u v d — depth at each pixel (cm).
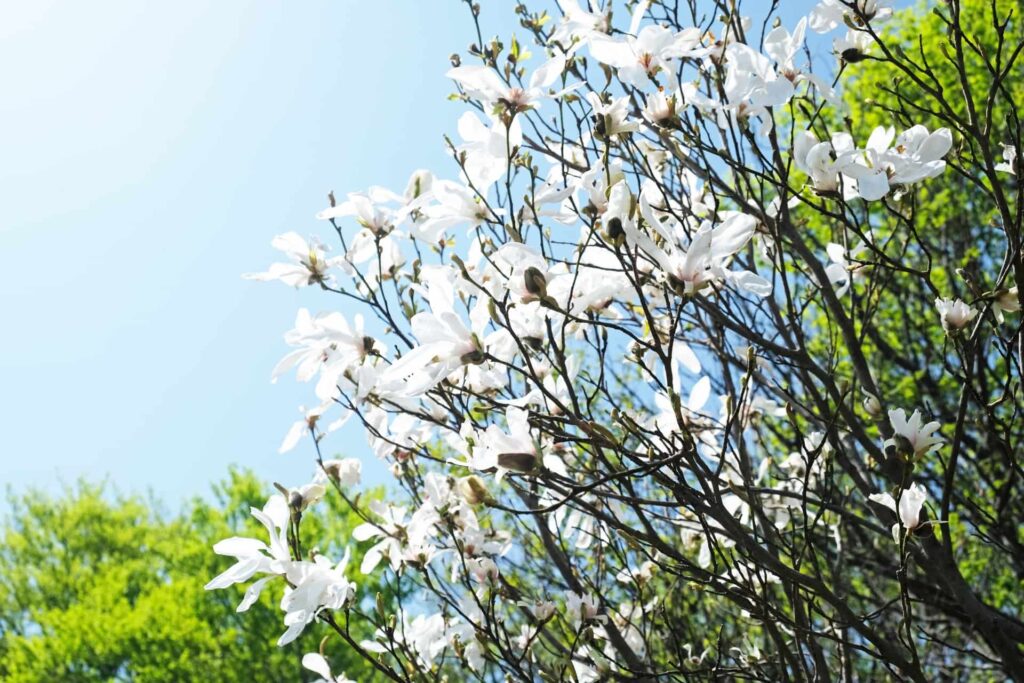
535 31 328
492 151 248
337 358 287
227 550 243
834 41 287
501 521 420
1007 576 577
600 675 286
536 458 215
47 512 1608
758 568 254
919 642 501
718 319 291
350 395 293
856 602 489
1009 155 258
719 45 291
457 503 311
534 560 406
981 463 557
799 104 302
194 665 1213
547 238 274
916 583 434
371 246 305
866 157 251
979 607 268
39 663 1202
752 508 259
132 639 1212
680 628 381
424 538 322
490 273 263
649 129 333
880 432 298
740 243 206
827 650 404
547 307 221
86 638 1203
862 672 441
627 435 265
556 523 321
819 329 644
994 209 662
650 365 288
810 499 265
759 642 410
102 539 1598
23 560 1543
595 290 244
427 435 302
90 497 1655
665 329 322
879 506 299
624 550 335
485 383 276
